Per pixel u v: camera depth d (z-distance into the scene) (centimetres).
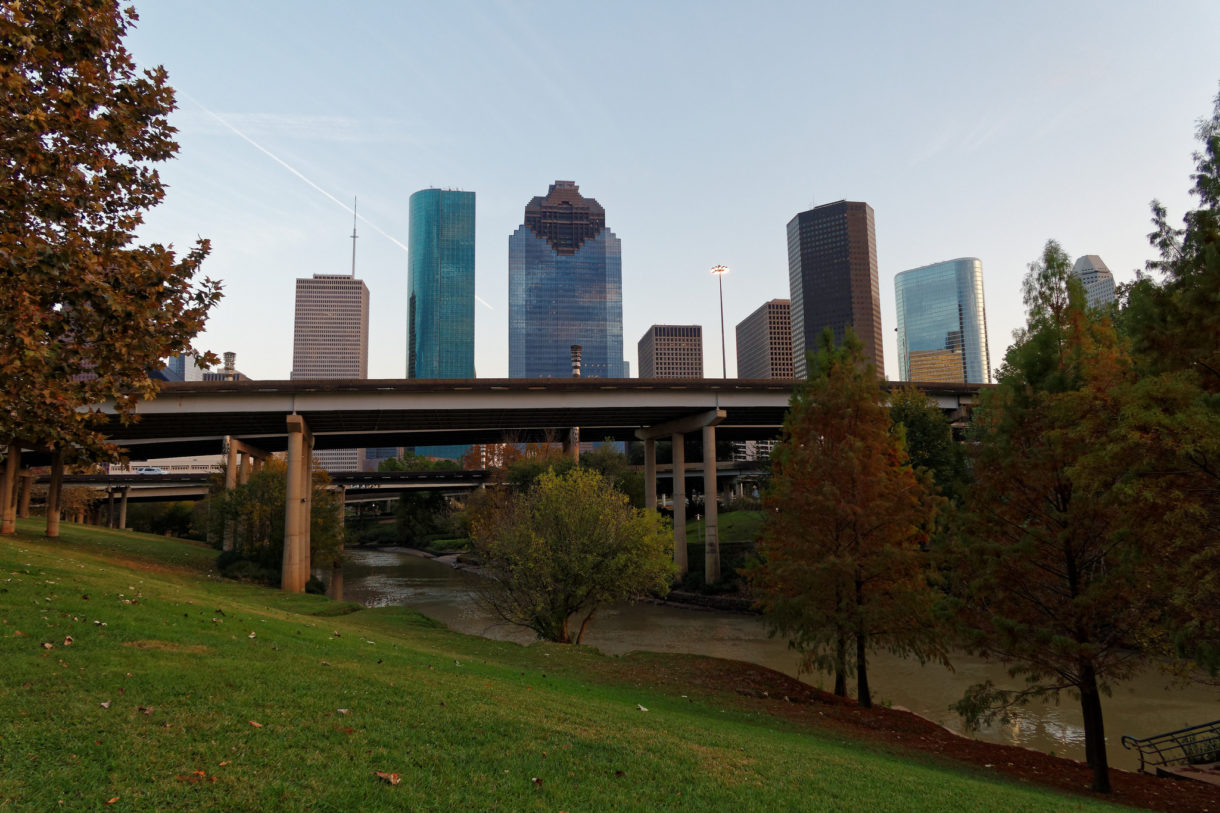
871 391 2316
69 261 1102
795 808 879
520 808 735
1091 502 1560
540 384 5328
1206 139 1379
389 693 1125
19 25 1015
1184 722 2380
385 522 16762
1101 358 1747
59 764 691
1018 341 2320
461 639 2662
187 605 1778
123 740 765
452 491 11681
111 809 621
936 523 2327
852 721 2019
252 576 4766
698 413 6109
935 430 4462
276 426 5694
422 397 5150
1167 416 1230
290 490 4856
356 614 3281
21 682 897
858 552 2195
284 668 1189
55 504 4662
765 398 5953
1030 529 1694
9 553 2269
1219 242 1276
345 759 797
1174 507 1255
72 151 1208
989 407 2139
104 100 1223
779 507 2377
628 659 2655
